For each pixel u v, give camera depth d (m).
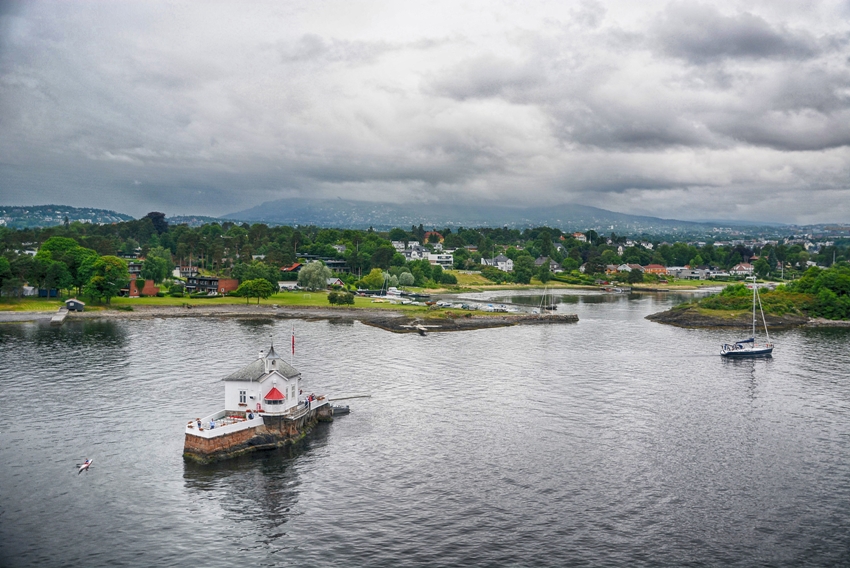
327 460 90.69
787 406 120.56
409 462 90.38
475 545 68.31
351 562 64.88
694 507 77.56
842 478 86.50
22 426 102.25
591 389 132.50
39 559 64.56
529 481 84.44
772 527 73.00
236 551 66.62
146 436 98.25
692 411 116.69
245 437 93.00
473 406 118.50
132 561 64.56
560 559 65.94
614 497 79.94
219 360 151.88
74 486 81.00
